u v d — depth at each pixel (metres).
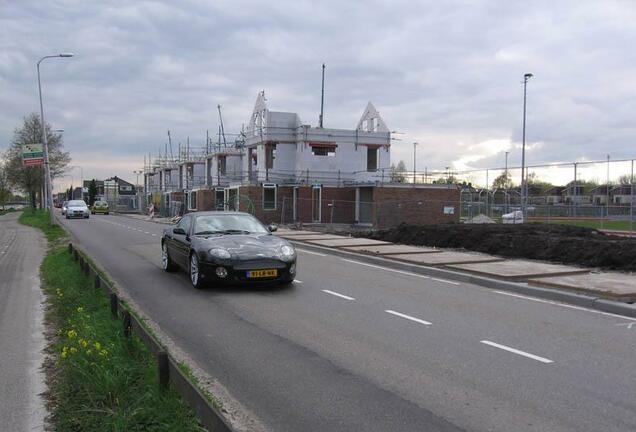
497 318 8.11
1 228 33.78
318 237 21.77
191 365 5.81
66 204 52.84
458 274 11.89
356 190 40.31
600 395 4.98
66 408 4.35
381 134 42.62
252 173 43.53
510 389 5.12
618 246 13.44
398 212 37.75
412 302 9.29
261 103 42.75
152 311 8.50
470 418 4.45
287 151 41.97
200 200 49.19
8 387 4.98
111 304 6.98
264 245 10.38
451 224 22.34
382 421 4.39
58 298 8.70
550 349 6.48
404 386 5.20
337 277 12.03
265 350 6.39
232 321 7.84
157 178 86.50
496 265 12.95
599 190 28.33
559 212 30.73
